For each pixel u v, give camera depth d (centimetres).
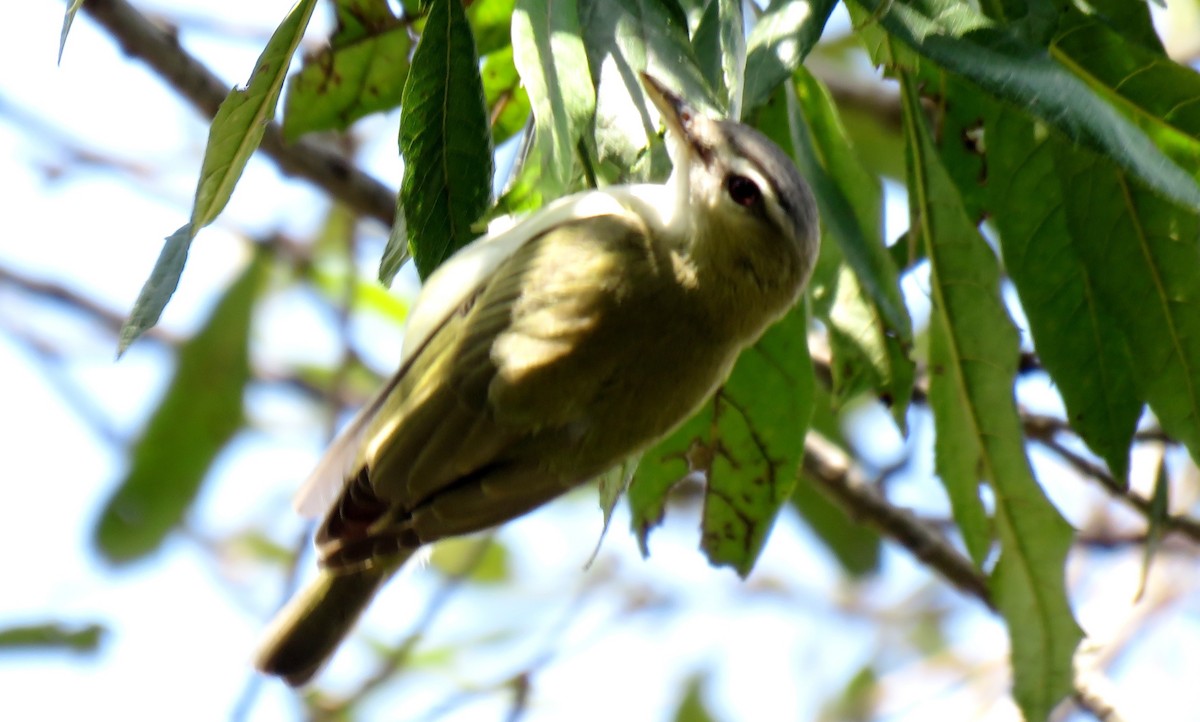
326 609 849
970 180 822
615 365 789
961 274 775
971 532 819
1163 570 1330
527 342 784
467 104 641
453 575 1170
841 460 1098
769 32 638
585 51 607
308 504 771
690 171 823
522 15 584
